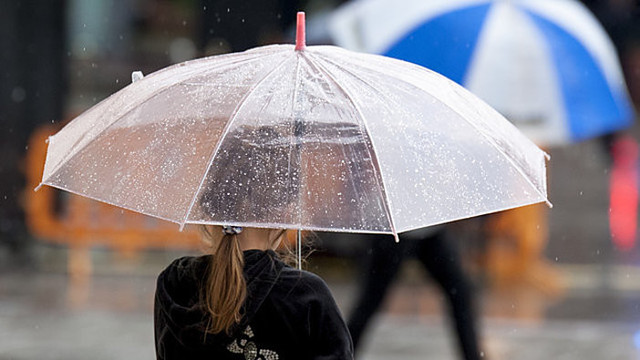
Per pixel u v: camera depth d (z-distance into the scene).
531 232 29.95
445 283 18.25
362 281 18.72
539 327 25.20
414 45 19.62
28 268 29.39
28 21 30.20
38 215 28.27
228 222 8.00
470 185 8.71
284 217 8.09
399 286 29.14
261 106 8.53
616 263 32.91
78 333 23.30
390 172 8.45
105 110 9.16
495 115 9.73
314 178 8.28
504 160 9.03
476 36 19.64
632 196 41.34
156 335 8.61
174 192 8.16
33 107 30.31
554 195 43.62
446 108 9.11
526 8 20.36
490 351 22.89
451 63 19.44
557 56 20.00
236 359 8.12
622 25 59.94
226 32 33.38
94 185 8.48
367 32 20.02
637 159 44.28
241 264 8.17
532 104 19.73
